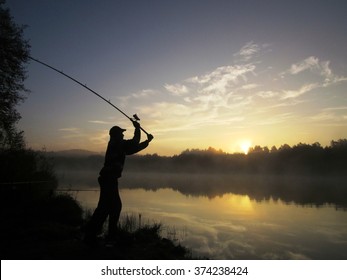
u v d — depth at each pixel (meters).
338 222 21.66
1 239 5.66
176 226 16.17
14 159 15.36
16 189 13.92
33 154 18.31
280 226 19.42
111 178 5.25
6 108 15.03
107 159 5.37
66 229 7.14
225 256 11.23
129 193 42.75
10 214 9.80
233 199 37.44
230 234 15.70
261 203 33.59
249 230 17.41
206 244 12.66
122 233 6.13
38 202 12.99
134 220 14.62
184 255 7.26
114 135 5.59
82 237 6.20
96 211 5.18
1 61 14.15
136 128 5.62
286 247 13.80
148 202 29.56
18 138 16.23
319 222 21.59
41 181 16.23
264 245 13.85
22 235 6.00
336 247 13.99
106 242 5.38
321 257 12.23
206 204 30.14
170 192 46.66
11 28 14.27
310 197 42.47
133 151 5.45
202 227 16.86
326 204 33.53
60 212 10.88
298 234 17.00
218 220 20.42
